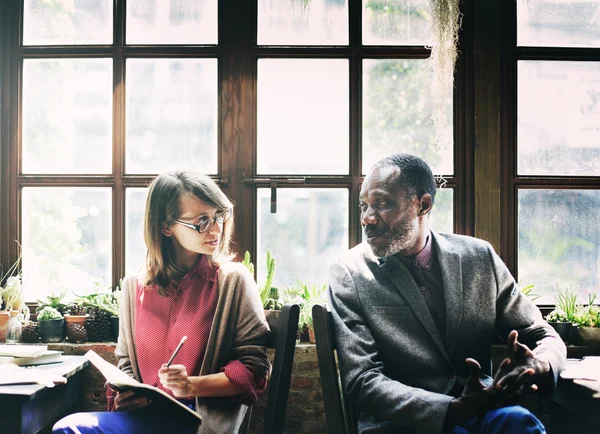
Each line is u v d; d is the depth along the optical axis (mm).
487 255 1592
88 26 2184
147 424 1406
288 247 2166
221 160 2156
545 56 2152
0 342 1993
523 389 1345
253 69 2160
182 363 1528
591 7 2172
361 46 2158
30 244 2174
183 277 1606
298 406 1943
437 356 1483
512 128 2150
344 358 1455
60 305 2088
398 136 2178
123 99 2156
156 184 1595
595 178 2150
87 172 2176
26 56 2168
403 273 1532
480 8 2135
